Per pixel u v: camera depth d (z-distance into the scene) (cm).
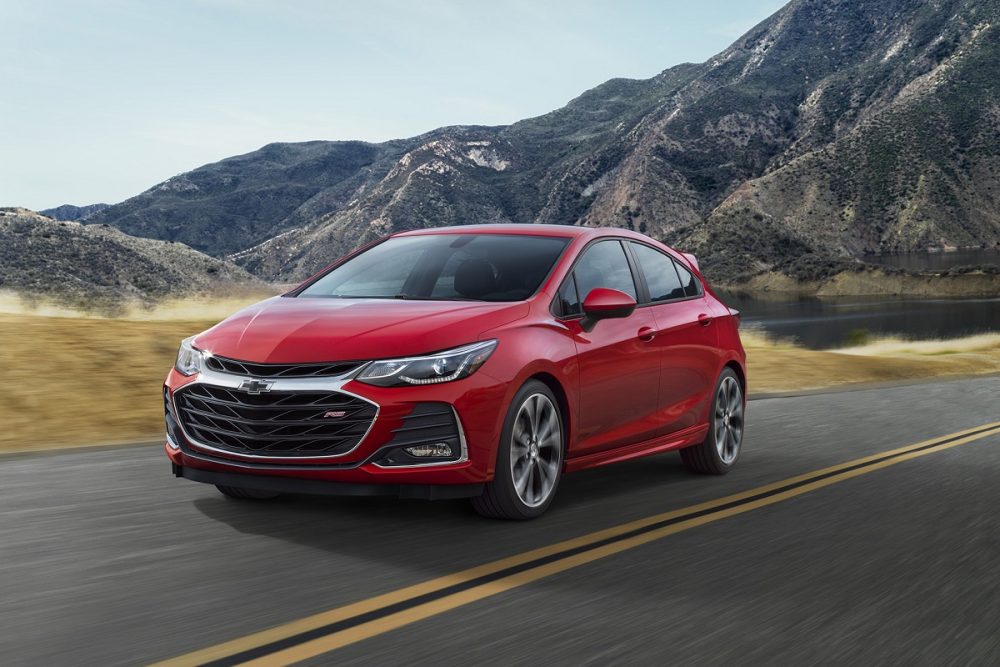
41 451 760
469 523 516
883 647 346
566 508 568
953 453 841
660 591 407
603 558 455
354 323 498
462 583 407
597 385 571
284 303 556
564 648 333
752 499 618
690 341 677
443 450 479
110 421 932
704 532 521
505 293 565
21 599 373
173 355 1198
